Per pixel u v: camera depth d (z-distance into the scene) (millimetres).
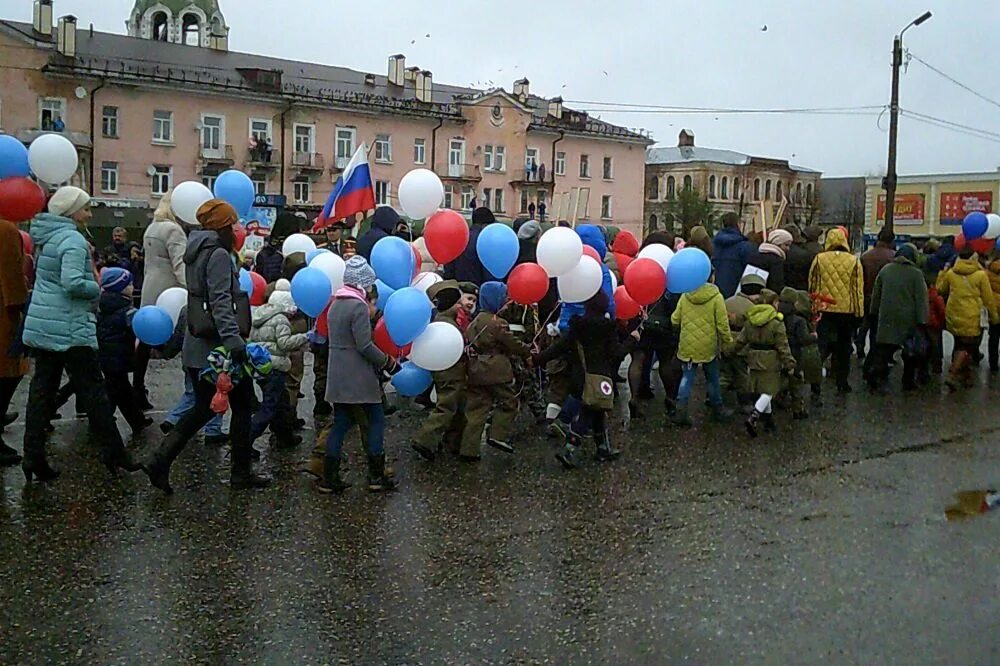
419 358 7762
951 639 4914
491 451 8789
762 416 10195
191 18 58562
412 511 6906
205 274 6957
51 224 7016
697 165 74562
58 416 9664
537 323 9922
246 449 7277
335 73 56906
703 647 4785
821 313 11977
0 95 42500
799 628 5027
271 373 8203
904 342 12430
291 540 6207
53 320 6938
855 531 6656
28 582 5395
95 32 48812
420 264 9570
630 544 6301
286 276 9867
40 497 6930
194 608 5117
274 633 4844
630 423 10234
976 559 6133
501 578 5656
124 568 5641
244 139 48719
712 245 12250
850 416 10797
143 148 45750
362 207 12109
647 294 9438
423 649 4715
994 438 9742
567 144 61281
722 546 6293
